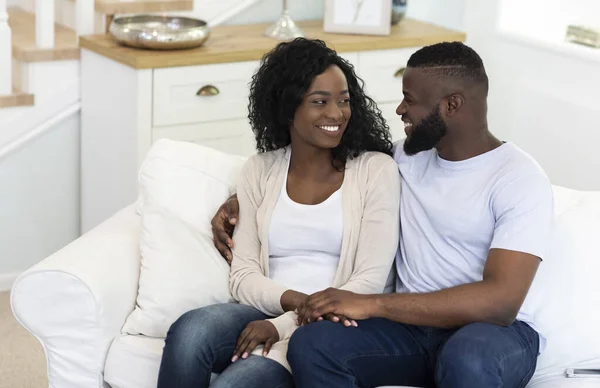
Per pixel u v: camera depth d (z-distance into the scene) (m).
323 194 2.34
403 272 2.31
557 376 2.20
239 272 2.35
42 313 2.31
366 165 2.34
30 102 3.63
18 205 3.78
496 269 2.06
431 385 2.16
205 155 2.60
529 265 2.05
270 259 2.38
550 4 3.91
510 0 3.88
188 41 3.42
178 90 3.40
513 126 3.90
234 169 2.59
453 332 2.13
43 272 2.29
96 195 3.75
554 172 3.73
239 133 3.57
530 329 2.16
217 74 3.46
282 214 2.34
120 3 3.69
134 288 2.41
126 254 2.45
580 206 2.35
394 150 2.42
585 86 3.54
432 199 2.21
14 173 3.73
